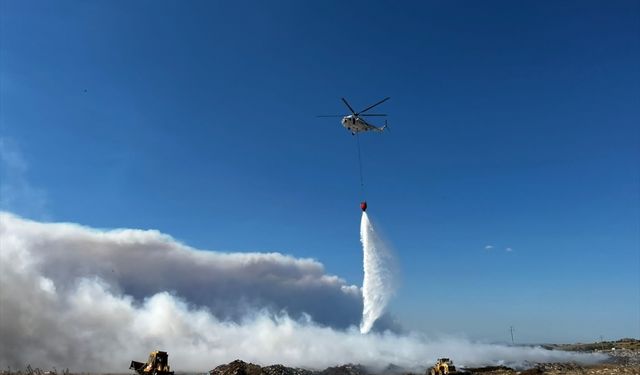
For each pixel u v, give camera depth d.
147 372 46.22
